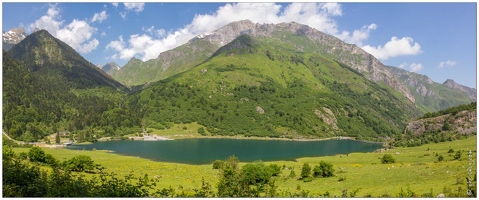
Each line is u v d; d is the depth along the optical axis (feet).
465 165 200.95
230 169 85.92
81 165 236.02
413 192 132.16
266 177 199.52
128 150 650.02
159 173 292.40
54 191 68.64
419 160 355.15
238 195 80.07
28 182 70.54
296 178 265.95
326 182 228.84
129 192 75.87
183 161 513.45
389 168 271.08
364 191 169.68
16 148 524.11
